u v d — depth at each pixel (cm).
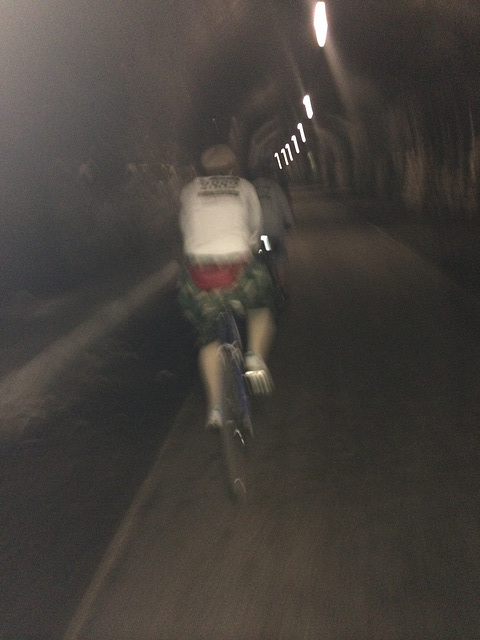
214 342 253
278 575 192
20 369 368
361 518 219
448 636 163
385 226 1124
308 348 429
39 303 594
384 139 1689
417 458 260
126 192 966
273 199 460
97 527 232
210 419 233
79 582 200
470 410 304
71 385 401
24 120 654
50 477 278
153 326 554
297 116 2667
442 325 457
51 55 670
